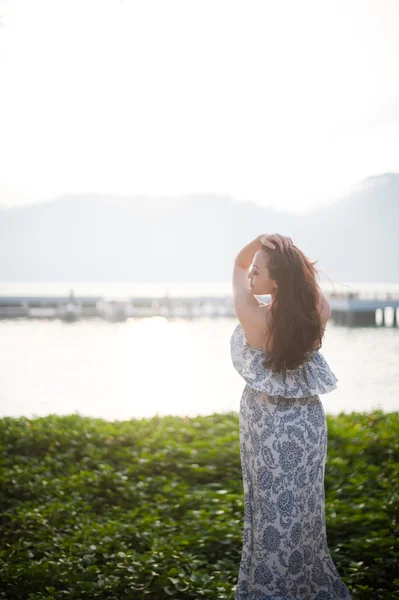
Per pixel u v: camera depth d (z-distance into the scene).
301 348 3.13
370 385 19.97
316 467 3.23
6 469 6.69
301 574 3.17
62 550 4.88
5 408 15.59
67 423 8.81
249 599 3.19
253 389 3.25
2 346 32.50
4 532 5.38
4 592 4.24
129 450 7.52
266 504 3.16
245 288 3.34
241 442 3.34
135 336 38.88
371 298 54.28
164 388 18.95
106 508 5.95
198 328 45.34
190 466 6.88
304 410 3.21
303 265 3.23
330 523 5.11
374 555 4.62
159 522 5.32
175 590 4.21
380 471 6.60
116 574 4.44
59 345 33.28
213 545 4.95
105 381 20.47
